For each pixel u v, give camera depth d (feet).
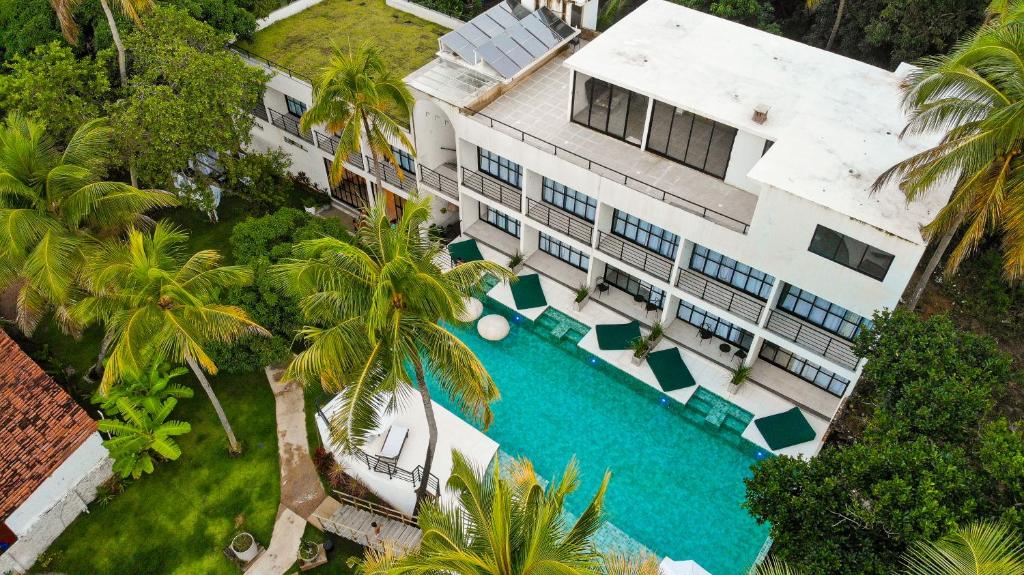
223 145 97.14
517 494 52.65
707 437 87.35
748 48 90.58
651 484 83.20
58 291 70.59
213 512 80.23
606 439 87.66
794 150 75.41
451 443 82.02
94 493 80.28
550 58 108.58
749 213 82.69
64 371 92.38
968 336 67.00
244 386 93.15
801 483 59.67
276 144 120.98
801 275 77.20
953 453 56.80
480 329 97.60
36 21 111.45
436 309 59.11
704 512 80.59
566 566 43.65
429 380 93.61
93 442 78.54
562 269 106.63
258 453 85.87
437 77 98.94
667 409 90.43
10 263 73.87
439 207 112.78
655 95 83.10
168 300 67.41
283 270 59.77
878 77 85.25
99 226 79.97
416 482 77.15
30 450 75.05
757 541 77.92
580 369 95.50
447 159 111.14
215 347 83.71
